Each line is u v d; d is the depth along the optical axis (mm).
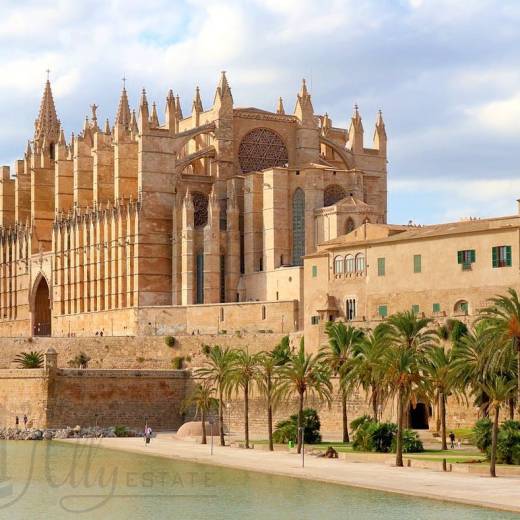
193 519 96312
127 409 169750
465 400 138125
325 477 112562
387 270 160500
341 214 197375
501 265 147625
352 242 170250
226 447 143375
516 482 107188
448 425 140000
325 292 169000
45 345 191125
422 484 106750
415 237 157250
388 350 121562
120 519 97062
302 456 120875
